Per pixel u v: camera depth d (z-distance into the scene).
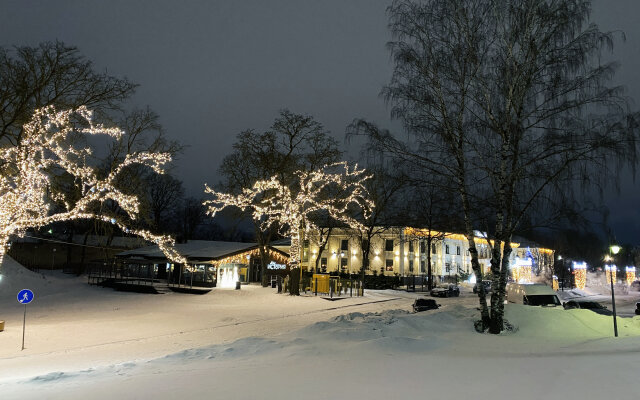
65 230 61.72
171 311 28.92
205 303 33.69
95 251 64.06
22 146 21.06
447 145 16.61
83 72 23.28
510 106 15.51
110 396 7.11
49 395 7.44
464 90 16.25
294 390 7.12
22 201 21.11
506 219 16.16
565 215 14.95
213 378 8.24
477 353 11.11
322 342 12.28
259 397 6.72
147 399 6.81
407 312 23.09
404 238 63.03
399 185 17.72
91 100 23.70
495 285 15.92
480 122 16.22
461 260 76.94
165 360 10.67
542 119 15.37
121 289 41.97
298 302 34.12
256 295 37.38
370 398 6.50
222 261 43.91
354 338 12.98
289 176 41.78
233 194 41.75
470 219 17.12
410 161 16.98
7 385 8.64
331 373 8.43
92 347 16.67
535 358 9.98
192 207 84.50
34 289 40.81
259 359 10.32
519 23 15.27
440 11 16.02
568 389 6.74
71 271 56.91
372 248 67.50
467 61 16.11
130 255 51.31
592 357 9.74
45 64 22.50
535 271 62.56
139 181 32.19
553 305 24.56
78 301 34.38
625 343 12.27
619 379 7.31
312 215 44.19
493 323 15.59
